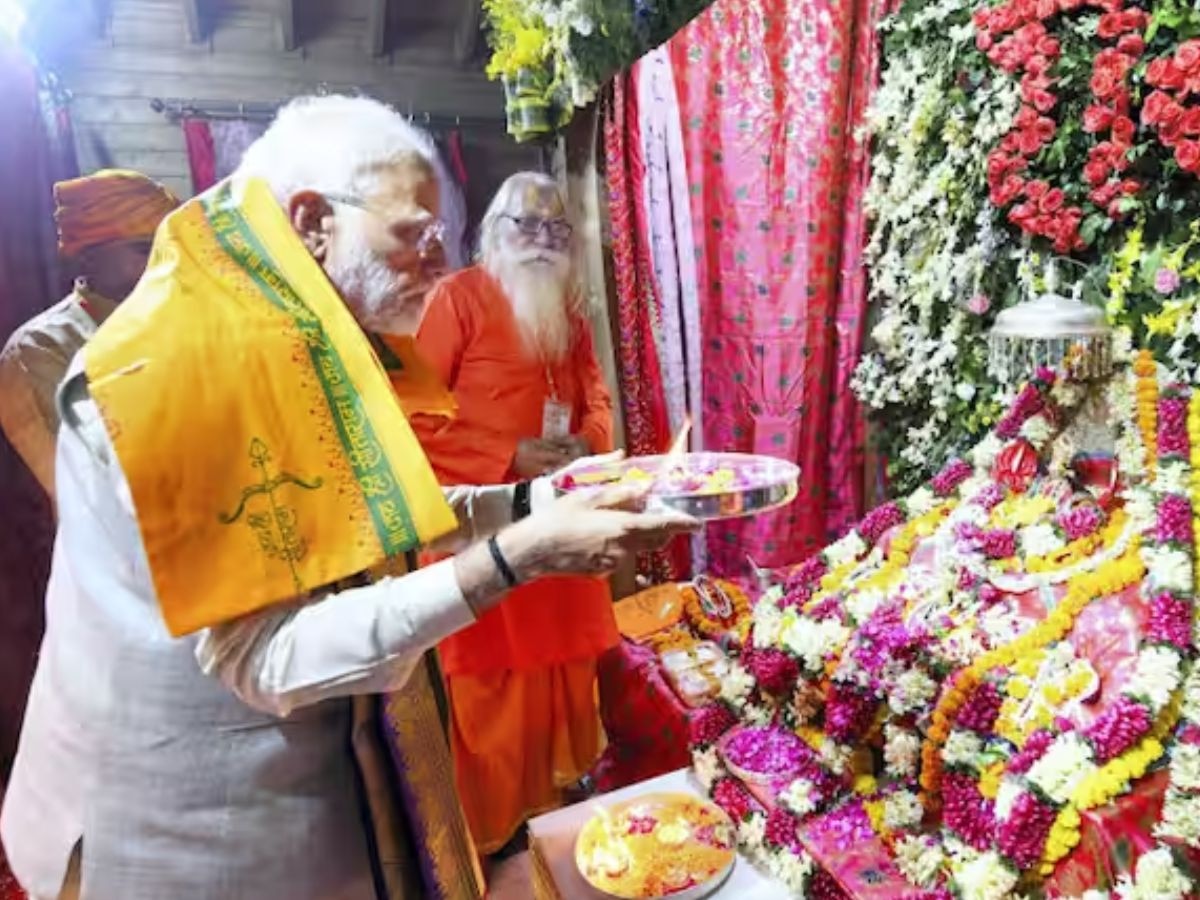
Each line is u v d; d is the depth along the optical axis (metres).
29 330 2.02
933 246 2.00
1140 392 1.34
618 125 2.63
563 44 2.64
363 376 0.93
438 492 0.91
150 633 0.95
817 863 1.41
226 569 0.85
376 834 1.08
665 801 1.71
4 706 2.70
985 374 1.92
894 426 2.25
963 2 1.83
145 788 0.98
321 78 4.39
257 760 0.99
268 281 0.94
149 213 2.05
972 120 1.85
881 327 2.14
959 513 1.57
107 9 4.18
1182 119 1.44
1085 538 1.37
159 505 0.83
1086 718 1.19
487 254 2.16
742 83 2.37
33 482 2.76
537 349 2.13
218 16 4.29
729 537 2.61
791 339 2.39
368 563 0.89
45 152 3.43
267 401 0.88
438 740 1.21
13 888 2.06
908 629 1.42
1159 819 1.09
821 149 2.26
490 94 4.49
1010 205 1.80
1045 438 1.48
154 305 0.89
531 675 2.28
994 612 1.38
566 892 1.50
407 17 4.36
